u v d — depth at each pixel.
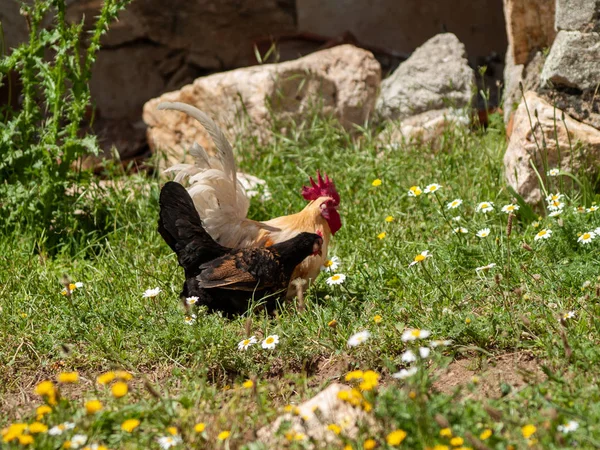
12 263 10.50
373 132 14.88
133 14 19.39
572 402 6.11
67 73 11.53
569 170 10.74
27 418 6.77
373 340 7.74
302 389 7.18
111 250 10.56
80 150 11.57
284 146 13.89
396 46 19.11
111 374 6.34
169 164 14.77
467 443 5.62
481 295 8.41
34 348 8.34
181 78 19.78
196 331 7.84
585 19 10.96
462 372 7.21
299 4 19.67
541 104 11.08
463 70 14.80
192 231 8.89
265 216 11.84
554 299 8.01
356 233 10.97
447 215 10.91
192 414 6.44
